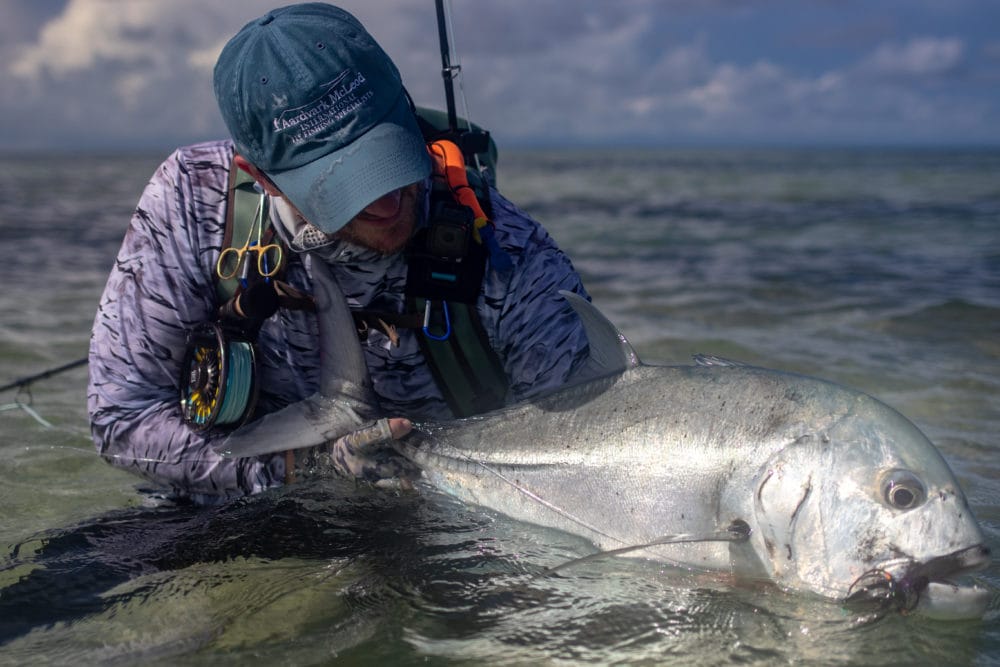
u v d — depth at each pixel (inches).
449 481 112.4
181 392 110.7
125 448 109.5
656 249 437.7
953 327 244.4
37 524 116.9
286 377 113.7
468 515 111.0
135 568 103.2
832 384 97.3
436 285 106.6
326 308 106.9
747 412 97.7
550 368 110.7
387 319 108.5
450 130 125.5
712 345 223.9
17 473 138.1
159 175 109.7
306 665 84.9
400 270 107.4
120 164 2883.9
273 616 93.2
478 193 109.1
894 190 1033.5
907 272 349.7
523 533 107.6
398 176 90.6
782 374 99.6
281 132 91.0
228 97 93.1
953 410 167.9
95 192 951.0
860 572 90.0
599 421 106.3
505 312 109.4
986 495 124.2
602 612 92.4
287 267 108.2
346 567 102.6
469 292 107.3
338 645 87.9
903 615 89.7
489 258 106.6
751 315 265.1
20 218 593.6
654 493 100.3
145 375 109.9
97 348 109.7
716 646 86.4
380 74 93.6
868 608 89.8
